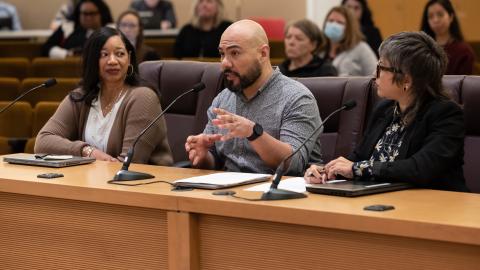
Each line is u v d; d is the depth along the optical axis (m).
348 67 5.98
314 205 2.40
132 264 2.75
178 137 4.14
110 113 3.90
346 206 2.38
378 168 2.77
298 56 5.46
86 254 2.85
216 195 2.58
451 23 5.91
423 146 2.84
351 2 6.86
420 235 2.15
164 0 9.39
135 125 3.80
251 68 3.36
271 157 3.13
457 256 2.14
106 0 10.90
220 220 2.55
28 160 3.43
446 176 2.83
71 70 6.96
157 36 9.09
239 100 3.49
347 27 5.99
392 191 2.68
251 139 3.07
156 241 2.68
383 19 9.70
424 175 2.73
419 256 2.20
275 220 2.40
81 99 3.97
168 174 3.12
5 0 11.32
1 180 2.99
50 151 3.88
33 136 5.40
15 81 6.12
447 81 3.41
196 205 2.54
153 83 4.23
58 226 2.91
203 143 3.27
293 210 2.36
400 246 2.22
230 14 10.23
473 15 9.55
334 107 3.73
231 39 3.34
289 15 10.02
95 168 3.32
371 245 2.27
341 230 2.32
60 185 2.85
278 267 2.45
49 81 3.77
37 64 7.00
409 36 2.86
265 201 2.47
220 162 3.56
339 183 2.73
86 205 2.83
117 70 3.87
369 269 2.29
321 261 2.37
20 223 3.00
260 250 2.48
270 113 3.41
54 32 8.37
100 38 3.88
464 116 3.07
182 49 7.58
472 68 5.89
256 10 10.14
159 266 2.68
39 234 2.96
